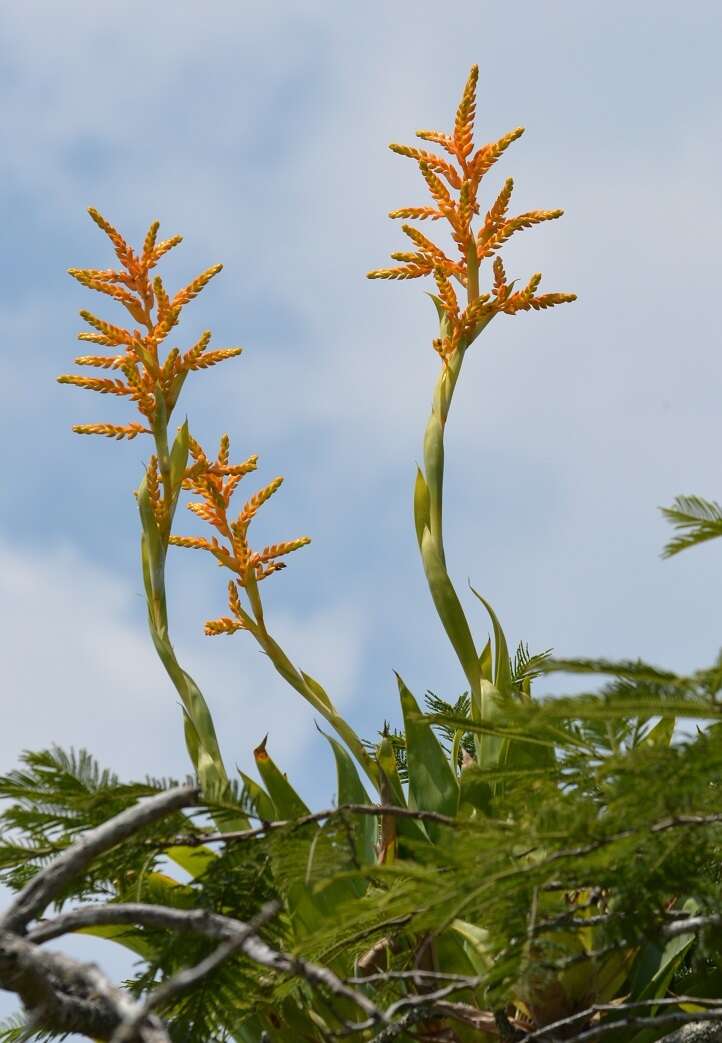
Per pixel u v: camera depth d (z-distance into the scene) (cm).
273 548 423
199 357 423
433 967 388
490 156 424
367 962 391
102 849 359
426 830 404
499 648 413
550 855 357
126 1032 291
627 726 366
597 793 365
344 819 371
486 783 404
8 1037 362
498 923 363
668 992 394
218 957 306
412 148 425
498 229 424
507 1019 372
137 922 357
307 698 417
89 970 345
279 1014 393
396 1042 392
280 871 371
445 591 412
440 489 418
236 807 371
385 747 408
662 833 357
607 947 362
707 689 343
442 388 421
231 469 423
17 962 334
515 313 422
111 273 423
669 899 373
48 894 356
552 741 369
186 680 415
